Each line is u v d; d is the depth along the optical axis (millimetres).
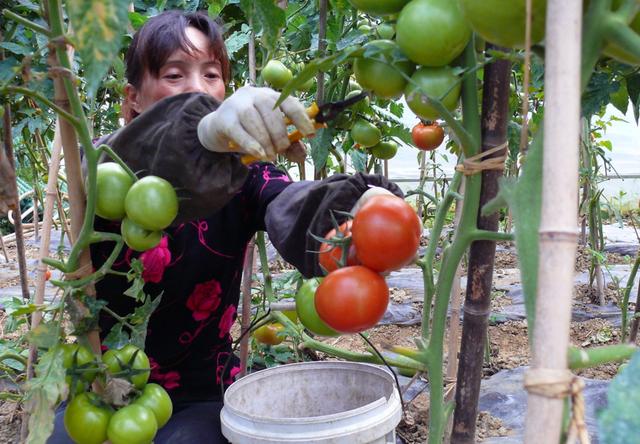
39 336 875
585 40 492
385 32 1055
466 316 940
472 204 784
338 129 1818
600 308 3109
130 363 921
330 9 1977
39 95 757
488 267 914
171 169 904
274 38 771
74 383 891
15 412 2113
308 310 990
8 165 958
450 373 1564
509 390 2109
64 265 884
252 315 2529
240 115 831
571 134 399
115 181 870
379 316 873
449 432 1490
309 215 1146
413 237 866
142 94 1463
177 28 1367
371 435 1076
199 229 1431
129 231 871
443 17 677
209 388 1559
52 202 1469
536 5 499
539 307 409
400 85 773
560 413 403
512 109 1747
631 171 9070
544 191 408
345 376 1389
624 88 1020
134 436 885
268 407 1379
